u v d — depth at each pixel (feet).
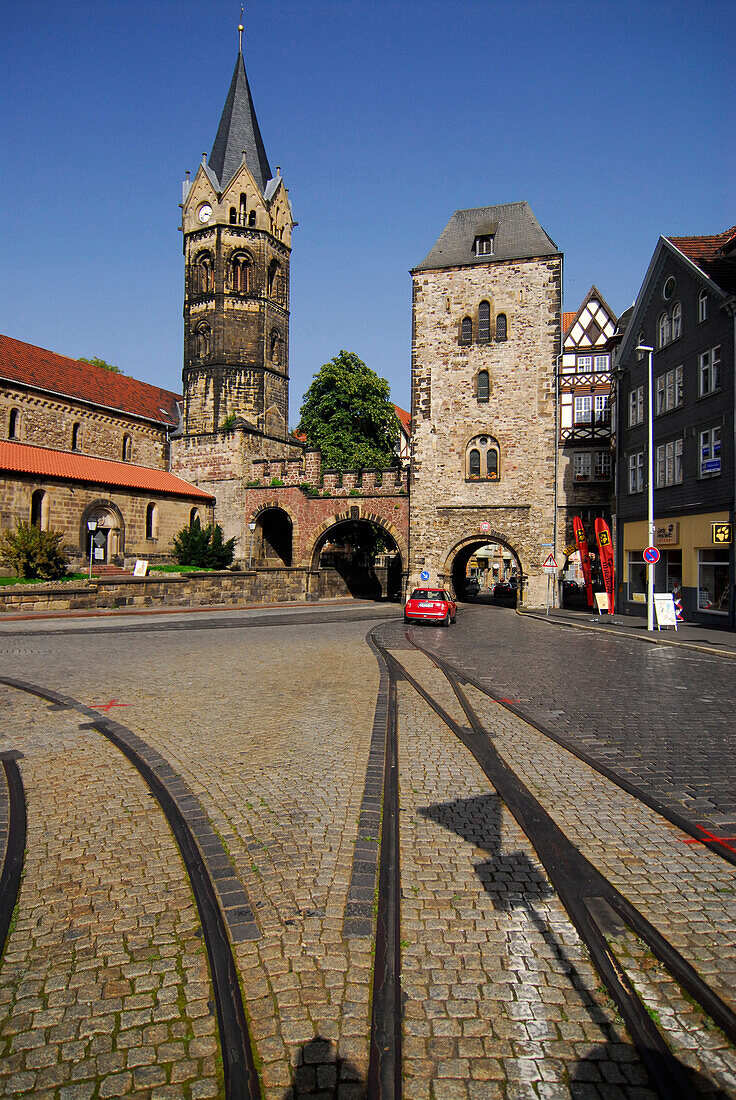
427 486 123.13
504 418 119.96
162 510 135.23
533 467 118.52
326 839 15.79
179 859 14.80
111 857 14.89
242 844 15.47
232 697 32.12
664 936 11.92
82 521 117.70
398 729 26.66
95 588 89.10
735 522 68.18
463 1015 9.85
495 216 125.39
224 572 112.88
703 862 14.92
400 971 10.84
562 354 119.44
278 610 104.32
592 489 116.16
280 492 140.46
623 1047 9.30
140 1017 9.81
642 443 89.81
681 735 25.62
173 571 125.29
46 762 21.61
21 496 107.14
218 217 150.71
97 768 21.01
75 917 12.46
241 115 157.58
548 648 55.47
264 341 153.69
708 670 42.65
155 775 20.30
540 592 117.39
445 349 122.93
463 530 121.29
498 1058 9.05
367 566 172.45
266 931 11.87
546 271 118.52
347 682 36.73
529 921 12.41
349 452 147.54
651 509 70.03
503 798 18.78
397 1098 8.36
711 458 73.05
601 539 98.84
